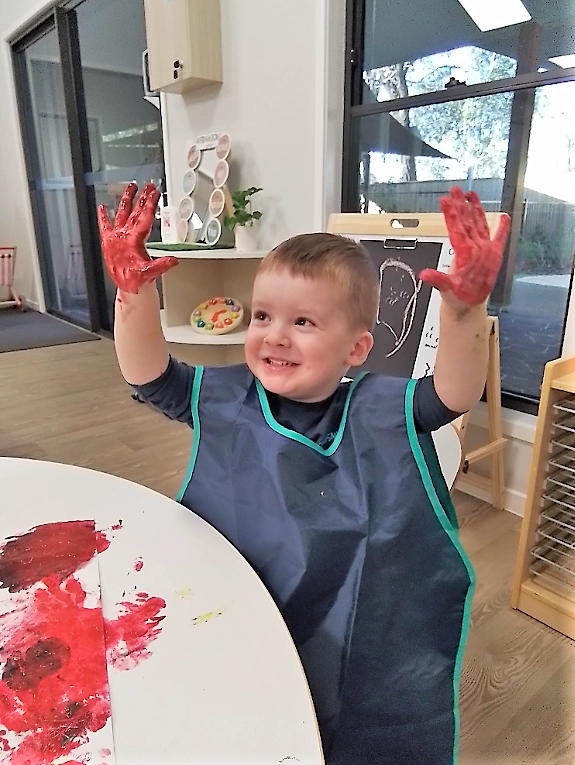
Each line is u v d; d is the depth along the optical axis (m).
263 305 0.67
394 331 1.69
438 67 1.94
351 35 2.12
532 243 1.83
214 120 2.71
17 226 5.43
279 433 0.69
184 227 2.83
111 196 3.95
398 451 0.67
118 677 0.50
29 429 2.62
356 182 2.29
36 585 0.61
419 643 0.67
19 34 4.47
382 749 0.67
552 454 1.41
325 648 0.65
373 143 2.19
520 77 1.73
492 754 1.07
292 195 2.39
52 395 3.07
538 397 1.91
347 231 1.85
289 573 0.65
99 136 3.95
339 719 0.65
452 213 0.57
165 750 0.43
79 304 4.77
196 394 0.73
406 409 0.67
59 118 4.29
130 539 0.69
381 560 0.65
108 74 3.65
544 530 1.47
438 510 0.67
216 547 0.67
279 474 0.67
